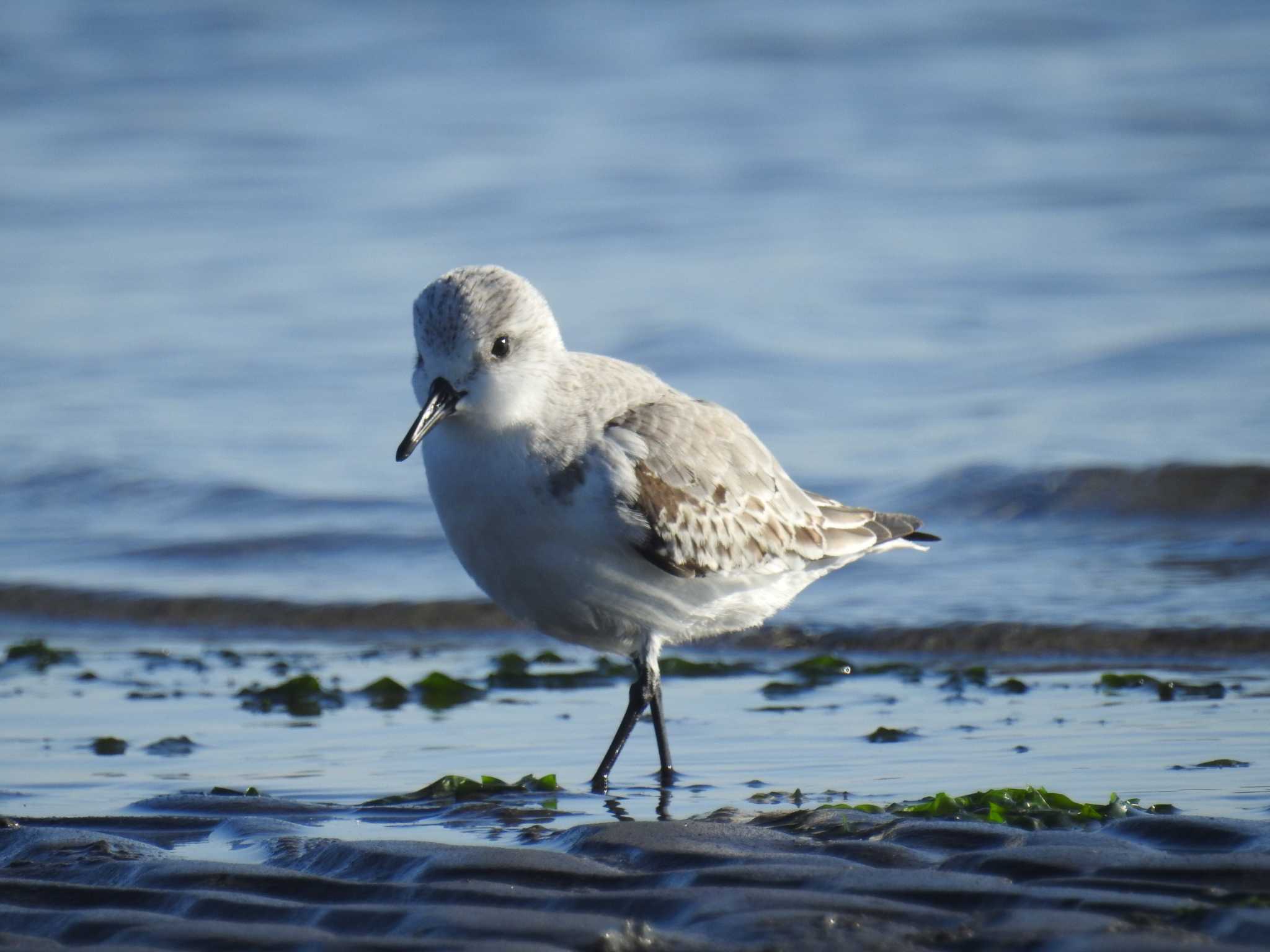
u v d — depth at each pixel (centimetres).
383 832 851
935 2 4012
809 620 1380
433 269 2491
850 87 3481
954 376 2009
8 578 1566
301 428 1944
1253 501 1614
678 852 768
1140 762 954
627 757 1029
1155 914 638
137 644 1412
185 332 2258
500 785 945
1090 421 1838
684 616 972
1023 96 3356
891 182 2892
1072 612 1357
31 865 788
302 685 1203
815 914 654
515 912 673
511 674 1252
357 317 2300
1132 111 3212
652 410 951
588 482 906
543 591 935
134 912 696
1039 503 1639
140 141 3288
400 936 658
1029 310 2238
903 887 686
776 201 2803
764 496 993
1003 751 997
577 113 3388
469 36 3938
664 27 3919
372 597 1505
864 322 2216
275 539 1655
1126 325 2145
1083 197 2756
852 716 1111
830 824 812
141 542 1662
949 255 2478
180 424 1959
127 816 887
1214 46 3619
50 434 1931
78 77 3694
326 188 2953
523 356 912
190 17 4038
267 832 848
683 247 2562
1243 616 1326
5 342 2233
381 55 3812
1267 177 2800
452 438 923
